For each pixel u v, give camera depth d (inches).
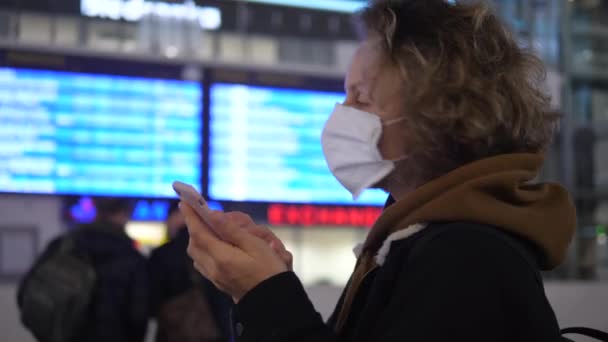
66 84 113.4
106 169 115.3
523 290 23.2
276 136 124.6
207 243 27.2
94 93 115.0
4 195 109.2
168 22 128.6
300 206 123.0
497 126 26.0
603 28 162.6
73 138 113.7
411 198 27.1
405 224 27.3
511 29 29.9
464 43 26.4
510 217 25.1
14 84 110.5
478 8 28.0
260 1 132.3
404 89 26.9
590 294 133.3
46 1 122.1
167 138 118.6
